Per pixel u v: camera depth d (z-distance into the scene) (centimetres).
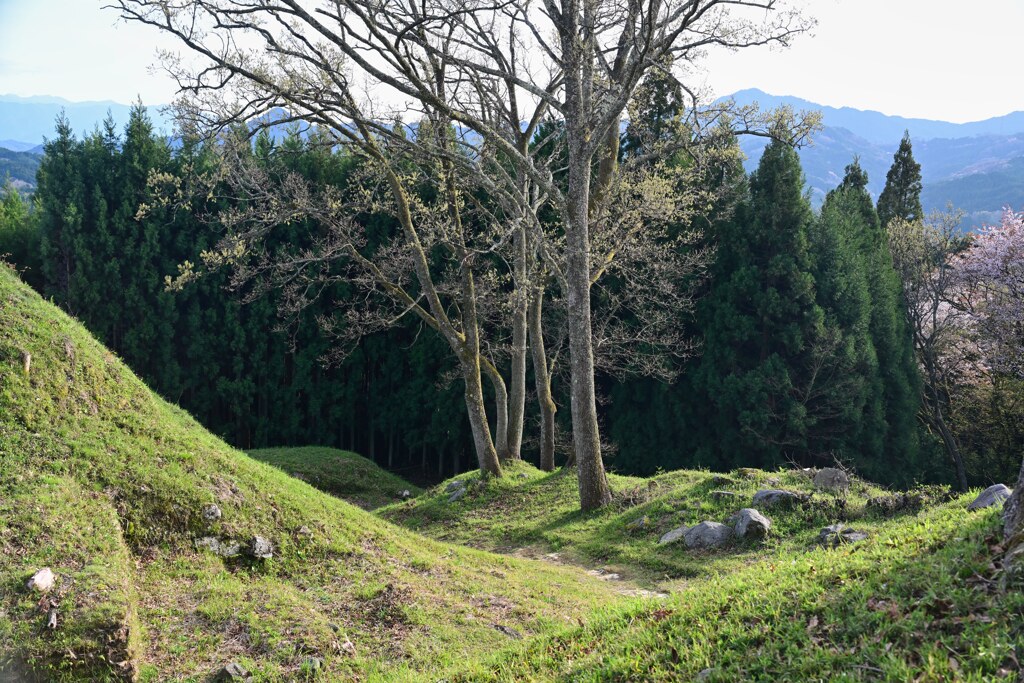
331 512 1295
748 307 2878
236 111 1769
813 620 602
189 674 837
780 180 2833
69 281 3177
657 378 2909
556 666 717
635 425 3030
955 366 3422
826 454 2684
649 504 1658
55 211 3222
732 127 1911
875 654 525
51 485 1013
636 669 632
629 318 3077
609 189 2048
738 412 2748
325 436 3422
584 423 1773
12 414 1095
